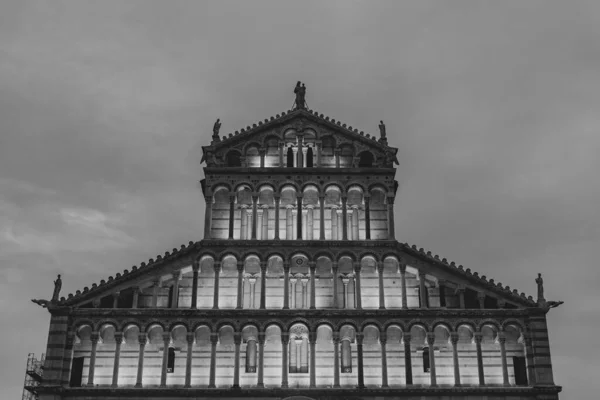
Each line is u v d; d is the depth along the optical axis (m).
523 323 52.50
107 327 52.59
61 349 50.81
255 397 50.16
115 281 53.28
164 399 50.06
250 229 56.34
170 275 54.16
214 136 59.19
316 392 50.34
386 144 58.84
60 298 52.53
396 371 52.09
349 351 52.50
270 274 54.66
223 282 54.44
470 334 52.81
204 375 51.66
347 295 54.47
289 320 52.34
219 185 56.91
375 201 57.31
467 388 50.47
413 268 54.75
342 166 58.72
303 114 59.75
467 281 54.16
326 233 56.34
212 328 52.12
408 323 52.56
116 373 50.75
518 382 51.75
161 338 52.53
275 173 57.28
